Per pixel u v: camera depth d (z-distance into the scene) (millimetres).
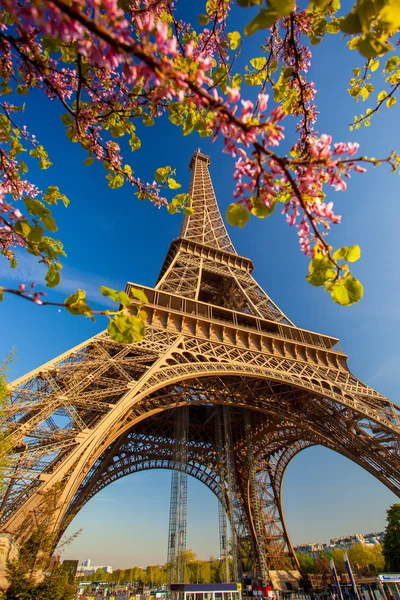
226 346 47031
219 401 47594
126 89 8234
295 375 46906
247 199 4398
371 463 47125
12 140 9398
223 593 43906
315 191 4707
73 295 4668
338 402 44406
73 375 31453
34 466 23656
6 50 8031
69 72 8422
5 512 21672
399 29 3709
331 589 52875
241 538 61906
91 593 83875
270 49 7797
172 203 9234
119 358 36656
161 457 64062
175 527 48219
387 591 44219
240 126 3713
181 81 3541
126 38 3400
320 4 4574
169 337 43031
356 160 4070
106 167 9203
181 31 8133
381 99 8203
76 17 3119
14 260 8508
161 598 68312
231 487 55906
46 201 9742
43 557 20594
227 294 71062
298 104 7848
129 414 36125
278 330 56156
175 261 64062
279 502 71250
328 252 4621
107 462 56594
